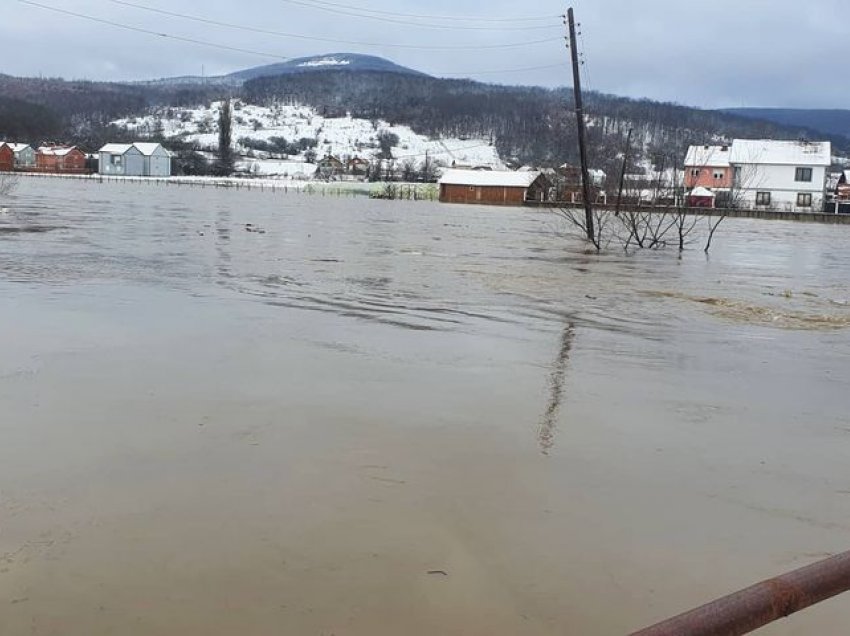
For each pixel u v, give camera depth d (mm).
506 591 3430
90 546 3705
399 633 3088
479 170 90938
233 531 3902
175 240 22375
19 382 6422
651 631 1675
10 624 3057
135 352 7664
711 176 74875
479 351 8508
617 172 44250
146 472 4629
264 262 17422
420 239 28156
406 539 3877
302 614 3193
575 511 4293
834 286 17234
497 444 5340
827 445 5598
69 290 11797
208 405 5977
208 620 3129
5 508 4078
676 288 15922
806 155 73188
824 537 4094
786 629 3215
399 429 5578
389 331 9523
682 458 5215
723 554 3857
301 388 6566
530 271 18297
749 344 9703
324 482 4562
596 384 7172
